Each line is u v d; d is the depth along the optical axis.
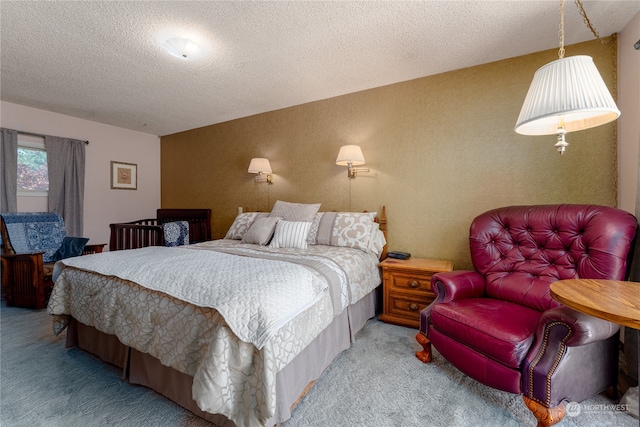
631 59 1.86
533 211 1.90
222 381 1.14
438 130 2.67
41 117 3.64
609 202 2.07
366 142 3.03
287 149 3.55
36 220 3.35
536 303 1.67
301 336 1.40
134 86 2.92
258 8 1.77
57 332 1.95
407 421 1.36
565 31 2.01
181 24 1.93
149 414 1.40
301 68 2.55
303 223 2.69
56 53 2.29
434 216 2.71
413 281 2.38
